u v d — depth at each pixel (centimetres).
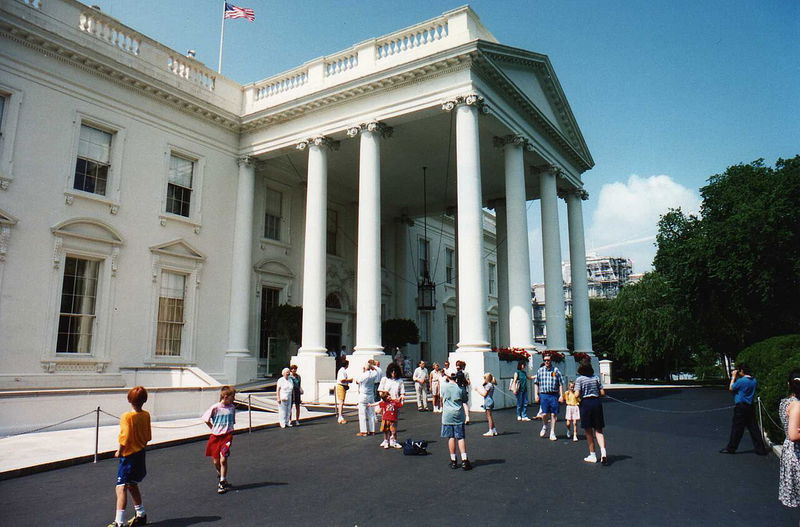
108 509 723
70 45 1764
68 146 1764
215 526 636
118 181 1884
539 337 10119
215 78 2295
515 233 2022
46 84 1728
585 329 2584
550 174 2420
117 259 1855
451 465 911
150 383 1856
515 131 2091
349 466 940
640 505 700
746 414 1068
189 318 2059
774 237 2738
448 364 1722
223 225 2241
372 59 2064
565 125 2569
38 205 1667
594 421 947
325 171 2127
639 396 2586
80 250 1761
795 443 523
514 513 667
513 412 1667
